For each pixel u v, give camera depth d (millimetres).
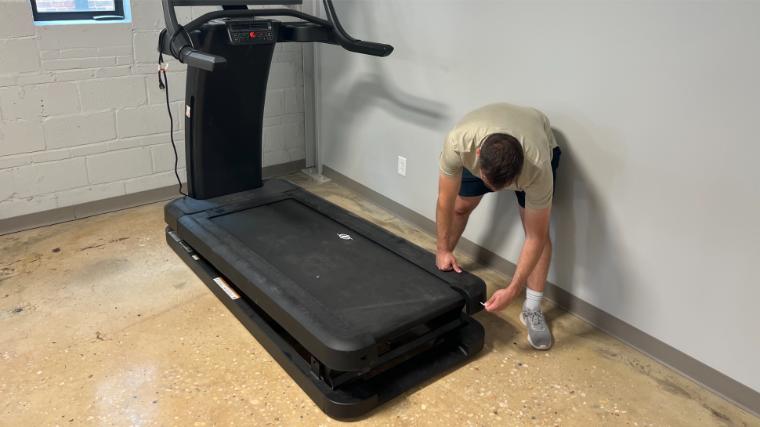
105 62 2893
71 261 2631
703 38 1669
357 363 1702
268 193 2879
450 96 2611
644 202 1947
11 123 2729
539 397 1888
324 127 3619
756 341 1763
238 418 1769
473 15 2385
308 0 3426
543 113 2191
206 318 2252
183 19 3055
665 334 2012
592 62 1978
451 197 1980
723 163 1709
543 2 2084
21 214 2893
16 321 2189
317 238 2406
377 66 3014
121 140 3076
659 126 1838
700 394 1908
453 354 2037
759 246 1687
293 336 1868
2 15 2562
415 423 1771
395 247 2320
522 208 2215
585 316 2281
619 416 1814
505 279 2570
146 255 2711
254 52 2566
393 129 3031
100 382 1896
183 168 3367
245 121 2744
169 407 1800
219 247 2285
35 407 1782
